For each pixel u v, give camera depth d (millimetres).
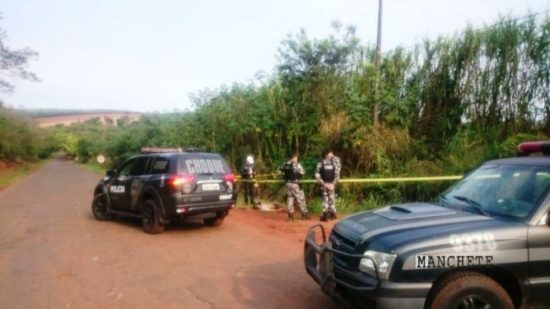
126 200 10008
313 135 13617
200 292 5426
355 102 12844
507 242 3584
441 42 12695
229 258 7055
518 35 11438
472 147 11391
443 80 12445
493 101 11773
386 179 10938
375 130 12406
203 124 18656
